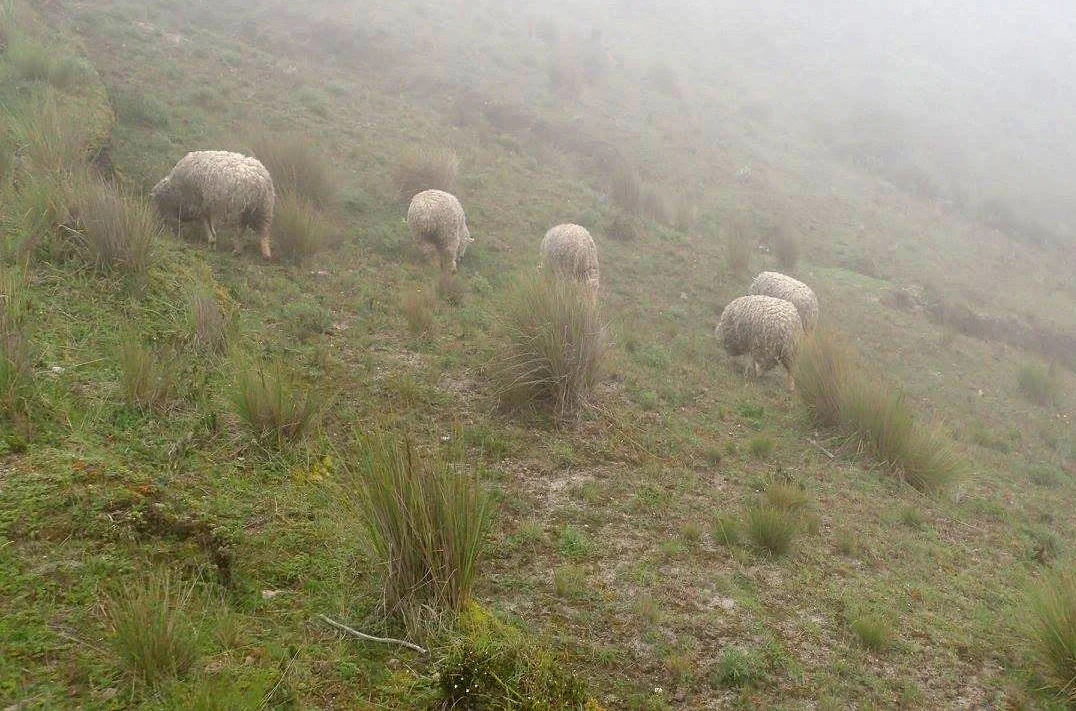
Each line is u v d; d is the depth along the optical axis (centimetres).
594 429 625
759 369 885
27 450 330
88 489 308
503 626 335
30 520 281
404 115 1606
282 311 691
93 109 859
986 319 1603
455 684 271
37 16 1148
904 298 1575
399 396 592
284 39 1927
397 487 330
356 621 310
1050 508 753
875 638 396
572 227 962
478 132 1691
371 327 720
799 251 1625
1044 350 1622
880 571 498
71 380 414
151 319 531
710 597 417
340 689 266
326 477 434
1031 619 424
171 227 797
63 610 247
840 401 746
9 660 221
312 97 1440
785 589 443
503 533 441
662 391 770
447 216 941
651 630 370
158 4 1848
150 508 313
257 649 268
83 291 514
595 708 297
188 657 243
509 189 1395
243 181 768
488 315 805
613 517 490
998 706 367
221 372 506
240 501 375
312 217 913
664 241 1412
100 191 583
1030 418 1123
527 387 617
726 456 642
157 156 959
